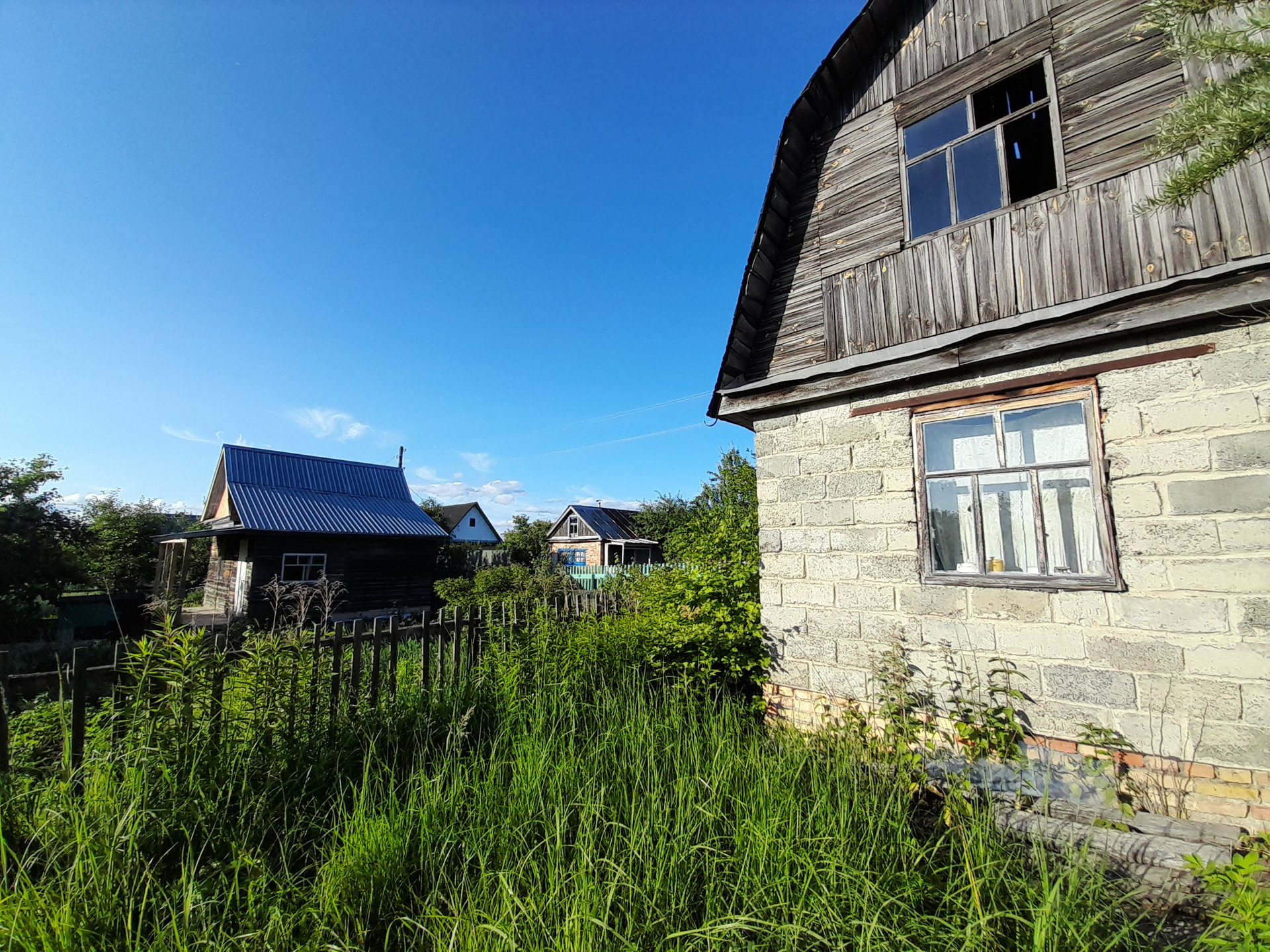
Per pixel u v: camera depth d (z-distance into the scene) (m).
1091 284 4.22
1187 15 2.49
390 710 4.07
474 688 4.64
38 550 14.17
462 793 3.18
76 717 3.06
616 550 34.94
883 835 3.00
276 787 3.11
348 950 2.13
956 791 3.46
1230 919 2.11
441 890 2.54
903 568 4.88
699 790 3.29
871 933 2.12
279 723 3.53
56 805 2.57
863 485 5.21
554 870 2.47
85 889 2.21
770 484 5.88
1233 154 2.34
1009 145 5.59
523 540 32.19
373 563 18.69
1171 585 3.71
